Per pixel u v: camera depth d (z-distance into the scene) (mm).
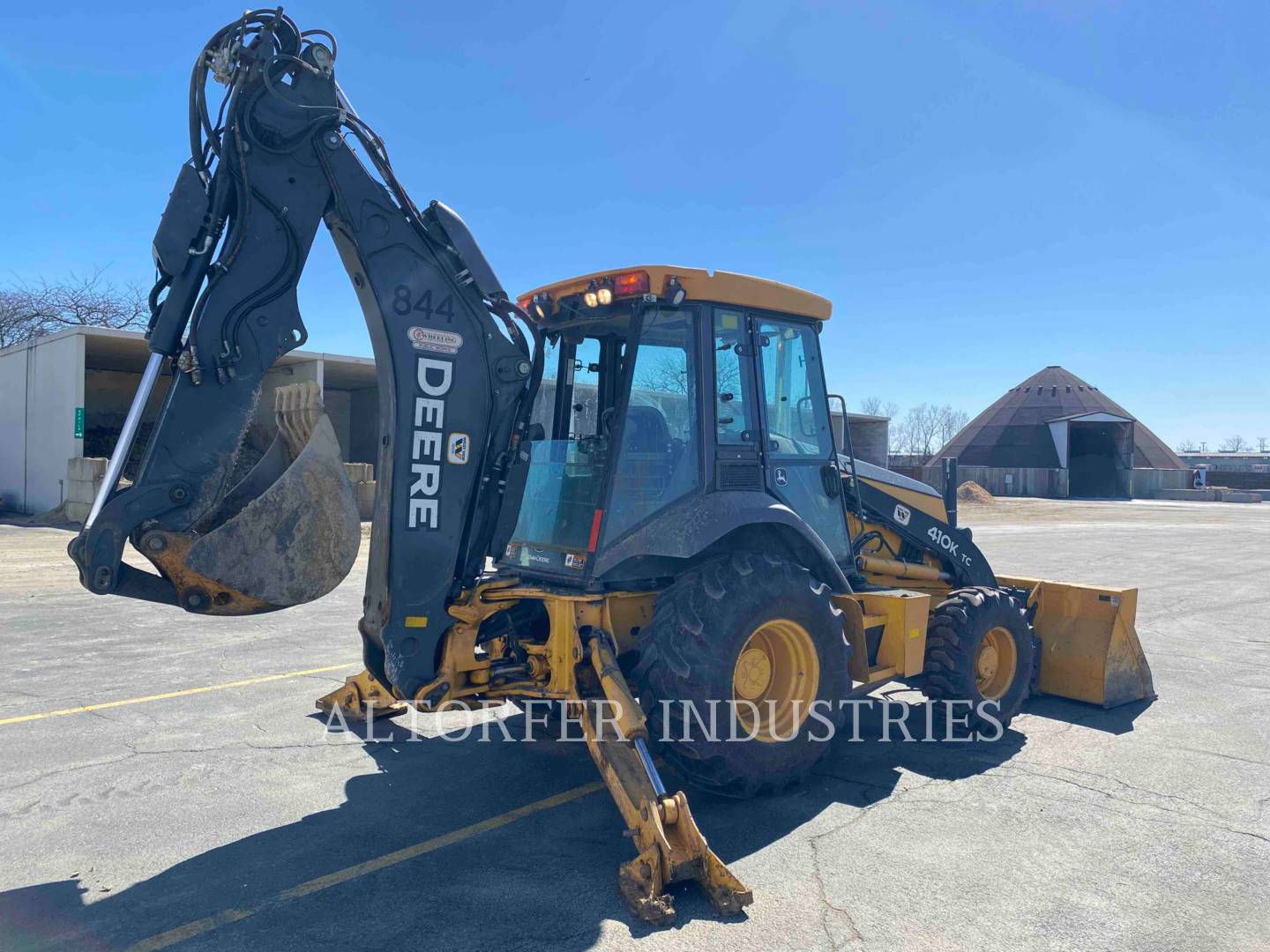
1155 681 7332
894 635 5191
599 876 3703
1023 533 25031
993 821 4332
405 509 4109
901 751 5430
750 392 4758
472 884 3627
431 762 5070
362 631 4336
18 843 3975
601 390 4992
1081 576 14938
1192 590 13219
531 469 4891
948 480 6559
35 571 12383
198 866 3766
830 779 4906
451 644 4250
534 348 4508
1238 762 5262
